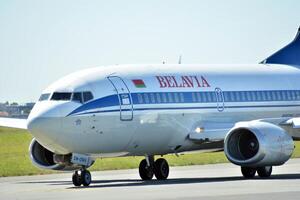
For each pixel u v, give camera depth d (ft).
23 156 457.68
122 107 282.97
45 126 269.64
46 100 276.21
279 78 330.75
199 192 232.94
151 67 300.40
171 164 396.78
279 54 342.03
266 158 285.23
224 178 295.69
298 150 492.95
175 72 303.68
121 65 295.89
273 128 288.71
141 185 266.57
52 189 262.47
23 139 634.84
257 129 286.46
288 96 330.13
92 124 276.00
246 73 322.75
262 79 325.21
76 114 272.92
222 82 312.91
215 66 318.45
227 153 290.35
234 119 313.32
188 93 301.43
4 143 588.09
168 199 216.95
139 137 288.92
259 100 320.91
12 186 282.97
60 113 270.67
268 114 323.78
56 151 276.82
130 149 290.56
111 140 282.15
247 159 288.51
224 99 310.86
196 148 306.96
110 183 285.84
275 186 246.47
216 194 226.17
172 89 297.53
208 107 305.73
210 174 322.96
